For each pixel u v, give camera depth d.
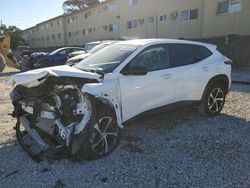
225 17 18.50
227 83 5.86
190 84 5.05
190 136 4.62
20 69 17.38
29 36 61.25
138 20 26.92
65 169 3.53
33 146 4.02
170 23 23.30
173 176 3.34
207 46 5.70
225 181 3.22
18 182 3.24
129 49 4.45
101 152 3.82
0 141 4.45
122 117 4.09
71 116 3.58
